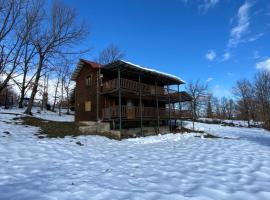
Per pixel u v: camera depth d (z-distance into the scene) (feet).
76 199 14.62
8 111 76.23
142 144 43.86
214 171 22.16
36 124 54.85
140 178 19.71
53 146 33.88
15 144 32.12
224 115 217.15
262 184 17.99
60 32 73.72
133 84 63.36
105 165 24.61
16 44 52.60
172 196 15.29
